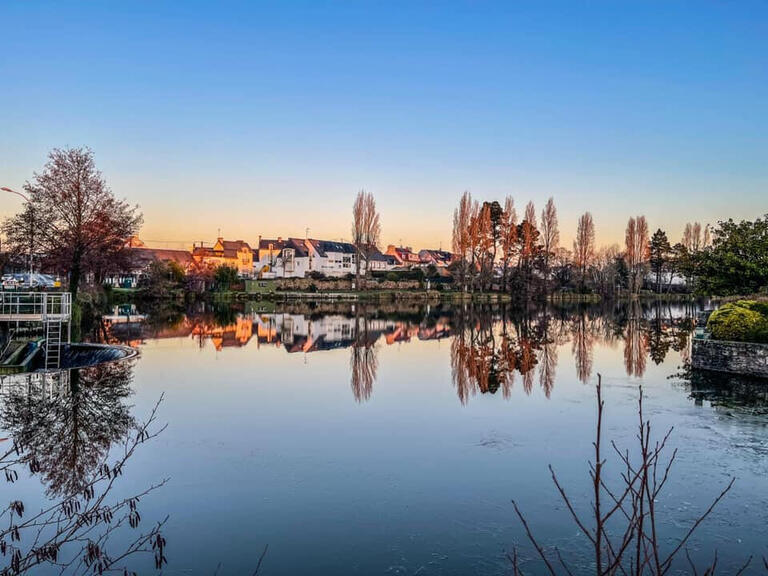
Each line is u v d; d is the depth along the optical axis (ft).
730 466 37.14
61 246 127.44
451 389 63.46
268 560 25.81
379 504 31.89
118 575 24.34
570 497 32.81
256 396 60.34
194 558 25.91
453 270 299.79
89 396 59.57
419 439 44.06
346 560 25.84
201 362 84.48
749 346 68.85
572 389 62.39
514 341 110.42
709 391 60.13
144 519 29.91
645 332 126.82
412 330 132.87
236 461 38.91
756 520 29.55
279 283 287.28
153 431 46.16
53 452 40.55
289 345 105.29
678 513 30.50
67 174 130.00
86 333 122.21
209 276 286.25
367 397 59.67
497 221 269.85
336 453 40.70
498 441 43.45
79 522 20.80
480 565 25.46
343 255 376.07
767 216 93.71
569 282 293.02
